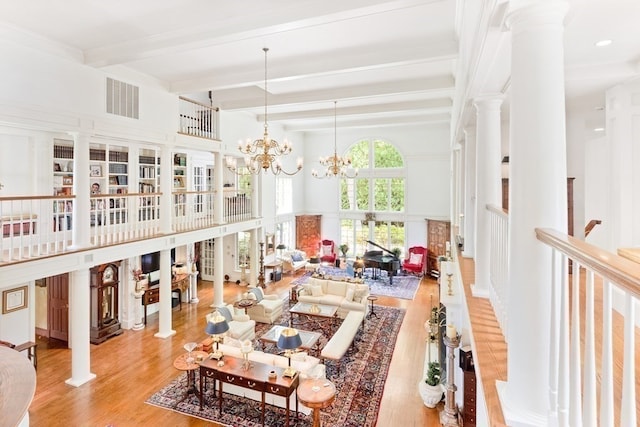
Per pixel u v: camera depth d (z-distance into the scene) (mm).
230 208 9867
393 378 5848
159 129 7020
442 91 7059
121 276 7902
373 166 13391
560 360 1412
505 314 2469
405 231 12938
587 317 1143
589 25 1908
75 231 5590
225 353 5570
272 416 4930
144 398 5246
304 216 13859
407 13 4242
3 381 1474
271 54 5621
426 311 9016
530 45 1613
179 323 8281
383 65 5438
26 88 4777
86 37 4934
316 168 14258
